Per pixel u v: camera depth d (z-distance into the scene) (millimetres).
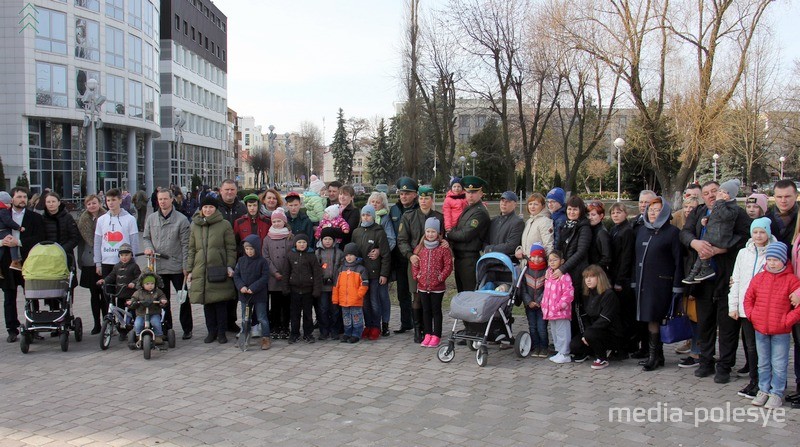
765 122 44281
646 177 50781
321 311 9273
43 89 33719
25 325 8398
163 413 5922
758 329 6074
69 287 8734
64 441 5168
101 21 37312
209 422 5668
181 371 7488
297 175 132250
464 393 6551
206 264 8836
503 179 55469
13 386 6840
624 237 7672
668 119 24938
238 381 7047
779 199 6883
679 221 8703
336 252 9234
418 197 9281
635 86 23453
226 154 76500
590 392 6559
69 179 37062
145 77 42844
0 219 8781
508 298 7914
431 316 8781
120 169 41938
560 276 7754
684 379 7055
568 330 7859
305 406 6141
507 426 5539
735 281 6473
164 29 56594
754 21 21281
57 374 7348
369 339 9242
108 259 9078
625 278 7680
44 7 33594
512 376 7211
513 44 26969
